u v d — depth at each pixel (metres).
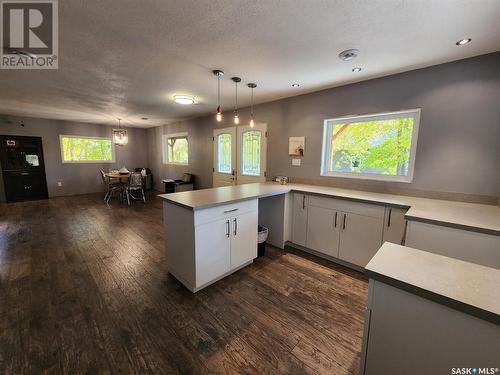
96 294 2.03
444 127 2.24
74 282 2.21
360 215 2.41
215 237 2.12
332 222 2.64
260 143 4.02
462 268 0.86
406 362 0.80
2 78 2.76
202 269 2.04
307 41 1.85
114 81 2.87
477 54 2.01
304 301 1.97
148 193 7.23
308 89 3.13
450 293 0.70
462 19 1.51
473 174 2.13
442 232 1.64
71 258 2.71
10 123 5.64
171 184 5.89
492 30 1.62
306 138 3.37
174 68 2.43
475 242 1.53
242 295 2.04
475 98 2.06
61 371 1.29
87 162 7.00
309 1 1.37
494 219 1.65
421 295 0.73
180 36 1.79
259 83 2.88
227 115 4.67
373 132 2.81
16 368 1.31
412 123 2.49
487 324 0.64
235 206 2.28
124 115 5.38
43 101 3.99
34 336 1.54
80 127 6.73
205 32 1.73
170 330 1.62
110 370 1.31
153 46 1.96
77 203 5.75
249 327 1.66
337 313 1.82
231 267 2.32
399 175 2.62
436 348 0.73
